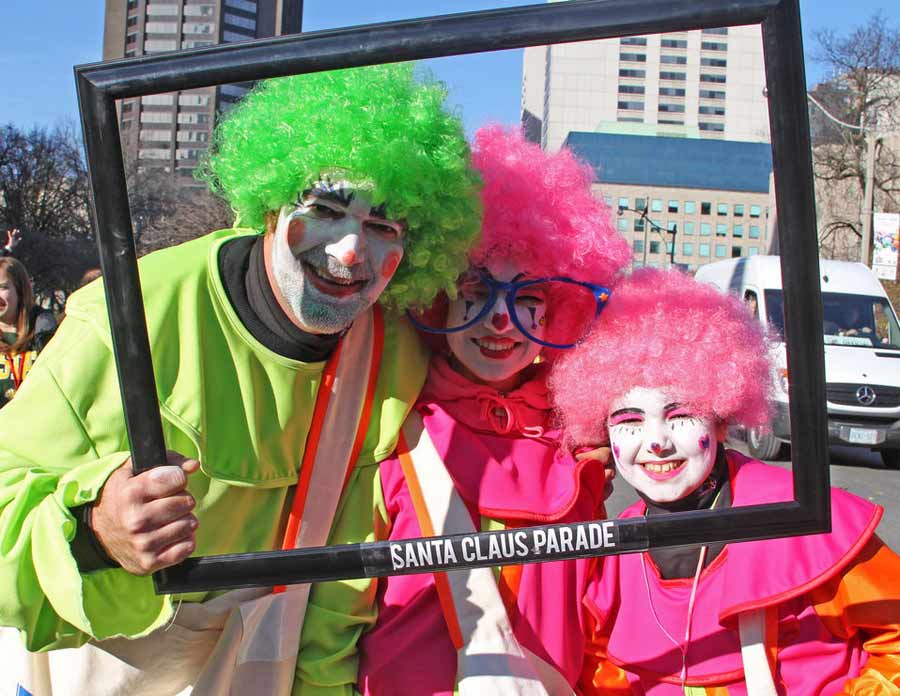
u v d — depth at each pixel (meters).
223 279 1.94
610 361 2.07
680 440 2.04
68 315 1.91
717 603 1.99
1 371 5.01
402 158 1.82
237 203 1.97
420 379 2.14
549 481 2.12
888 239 22.05
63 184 33.72
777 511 1.67
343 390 1.99
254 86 1.98
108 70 1.56
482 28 1.53
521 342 2.17
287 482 1.94
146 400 1.59
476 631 1.92
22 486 1.69
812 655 1.93
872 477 8.84
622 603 2.12
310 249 1.82
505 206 2.16
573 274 2.22
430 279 2.06
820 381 1.62
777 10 1.53
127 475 1.60
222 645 1.85
